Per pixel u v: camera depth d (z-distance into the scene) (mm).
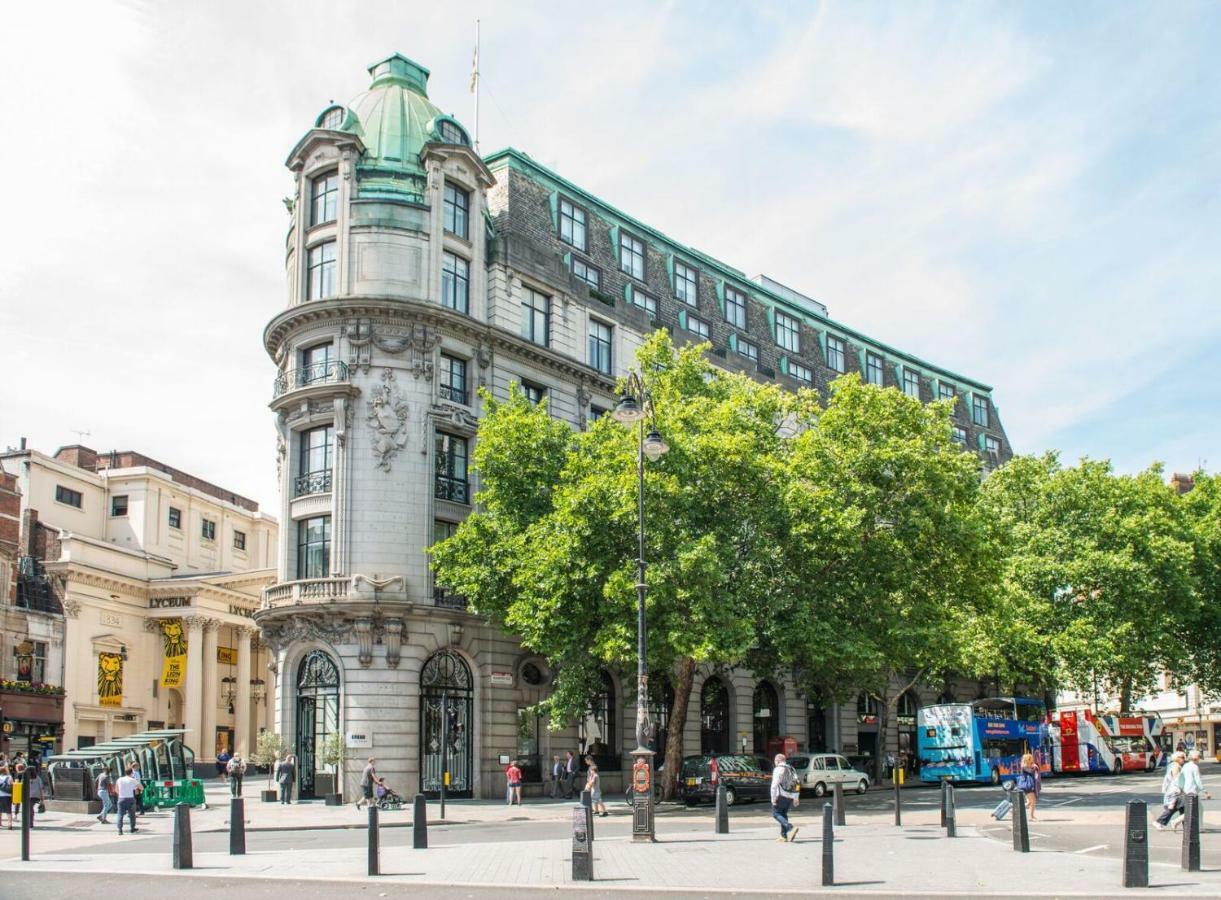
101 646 70312
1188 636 70875
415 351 46656
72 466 74562
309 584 44938
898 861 23016
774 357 69250
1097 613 62500
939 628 43812
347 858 24156
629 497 37875
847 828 31484
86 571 69062
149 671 74438
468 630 46750
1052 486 64812
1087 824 32125
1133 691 73750
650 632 38344
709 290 65438
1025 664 61688
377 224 47062
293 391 46469
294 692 45719
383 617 44250
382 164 48344
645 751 28047
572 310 54188
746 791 43875
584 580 38969
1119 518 63656
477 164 49781
